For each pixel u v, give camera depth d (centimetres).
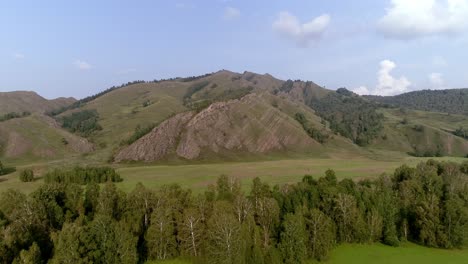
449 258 7262
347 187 8600
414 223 8181
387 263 6994
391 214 8056
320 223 7012
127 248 6156
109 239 6056
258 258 6288
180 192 7888
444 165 12350
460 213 7675
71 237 5738
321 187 8306
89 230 6075
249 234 6456
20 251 5803
